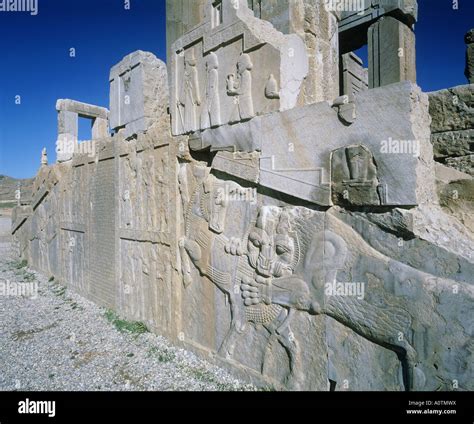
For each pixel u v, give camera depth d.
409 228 2.79
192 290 4.84
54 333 5.82
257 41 3.83
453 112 4.62
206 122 4.51
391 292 2.89
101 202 7.07
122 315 6.29
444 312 2.64
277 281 3.71
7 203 27.16
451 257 2.64
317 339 3.42
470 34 6.21
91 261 7.46
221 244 4.34
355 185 3.06
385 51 7.04
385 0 6.98
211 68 4.40
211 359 4.42
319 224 3.40
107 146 6.80
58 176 9.09
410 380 2.79
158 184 5.41
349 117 3.10
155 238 5.43
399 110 2.81
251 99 3.96
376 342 3.02
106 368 4.57
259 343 3.95
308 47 5.46
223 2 4.24
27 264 11.89
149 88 5.74
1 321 6.45
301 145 3.48
